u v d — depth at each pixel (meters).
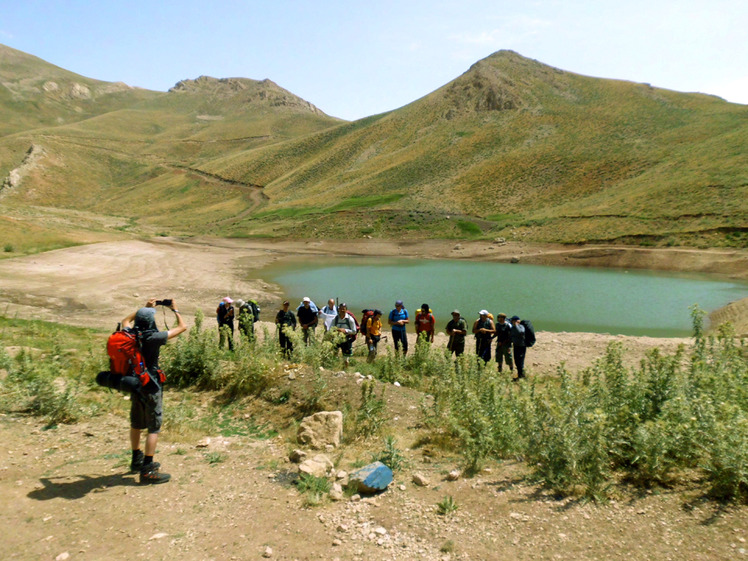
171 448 5.16
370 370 9.30
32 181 142.38
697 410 4.55
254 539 3.37
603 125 100.62
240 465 4.78
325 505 3.92
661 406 5.22
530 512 3.75
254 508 3.84
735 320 20.86
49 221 59.03
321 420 5.61
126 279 31.48
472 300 28.62
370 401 6.05
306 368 7.42
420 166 103.69
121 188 152.88
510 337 10.45
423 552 3.25
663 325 21.81
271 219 88.00
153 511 3.66
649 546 3.21
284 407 6.55
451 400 6.31
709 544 3.19
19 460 4.41
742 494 3.80
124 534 3.29
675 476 4.24
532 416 4.69
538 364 12.50
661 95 113.19
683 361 9.42
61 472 4.25
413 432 5.91
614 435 4.39
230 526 3.54
